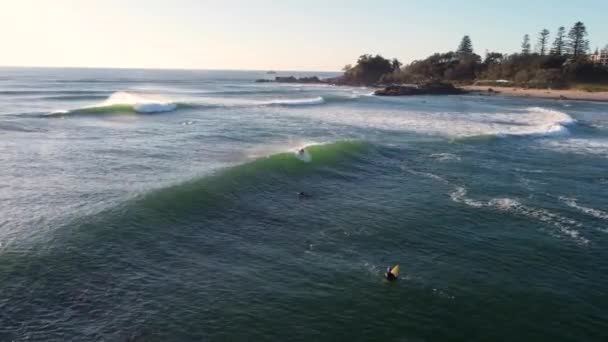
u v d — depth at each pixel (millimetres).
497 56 146125
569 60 117750
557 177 20828
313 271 10820
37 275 9578
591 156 26109
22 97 52844
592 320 9289
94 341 7742
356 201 16422
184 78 159500
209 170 18500
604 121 46344
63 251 10656
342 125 35156
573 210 16078
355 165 21703
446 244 12844
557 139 32500
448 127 36625
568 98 86812
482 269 11344
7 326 7965
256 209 14867
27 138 25156
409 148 26500
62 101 49188
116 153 21828
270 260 11289
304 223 13992
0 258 10117
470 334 8625
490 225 14430
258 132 29812
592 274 11312
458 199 17000
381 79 135500
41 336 7773
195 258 11078
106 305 8781
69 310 8539
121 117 36062
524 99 85125
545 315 9391
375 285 10266
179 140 25875
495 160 24250
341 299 9594
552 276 11125
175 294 9352
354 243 12656
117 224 12320
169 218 13180
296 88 107375
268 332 8305
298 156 20812
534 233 13836
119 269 10172
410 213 15297
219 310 8891
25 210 13203
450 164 22906
